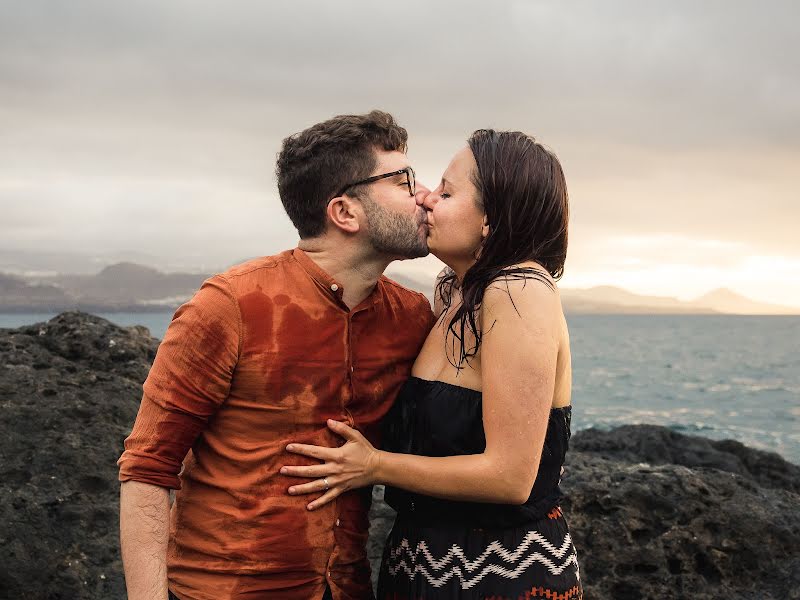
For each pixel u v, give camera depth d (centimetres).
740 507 450
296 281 256
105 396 478
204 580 248
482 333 255
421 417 265
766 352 7394
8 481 417
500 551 254
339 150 256
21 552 390
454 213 267
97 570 399
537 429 246
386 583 276
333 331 256
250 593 244
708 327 19000
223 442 251
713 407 2972
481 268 264
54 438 438
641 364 5612
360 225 257
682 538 435
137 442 244
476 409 257
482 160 264
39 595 386
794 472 728
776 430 2319
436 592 255
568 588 257
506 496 246
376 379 267
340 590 258
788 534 443
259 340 246
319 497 250
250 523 245
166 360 244
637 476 461
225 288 246
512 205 259
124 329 555
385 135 261
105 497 426
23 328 539
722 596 424
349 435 253
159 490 242
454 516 258
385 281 289
